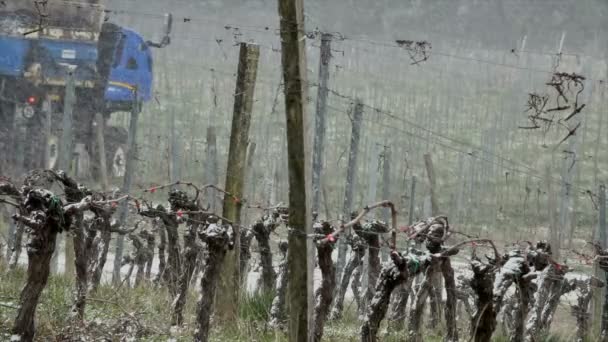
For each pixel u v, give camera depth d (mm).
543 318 41562
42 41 80125
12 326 29906
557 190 93312
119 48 83938
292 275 27922
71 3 80438
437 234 34031
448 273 37281
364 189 93562
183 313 36094
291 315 28031
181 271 36625
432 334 40625
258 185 83125
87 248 36812
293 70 27406
